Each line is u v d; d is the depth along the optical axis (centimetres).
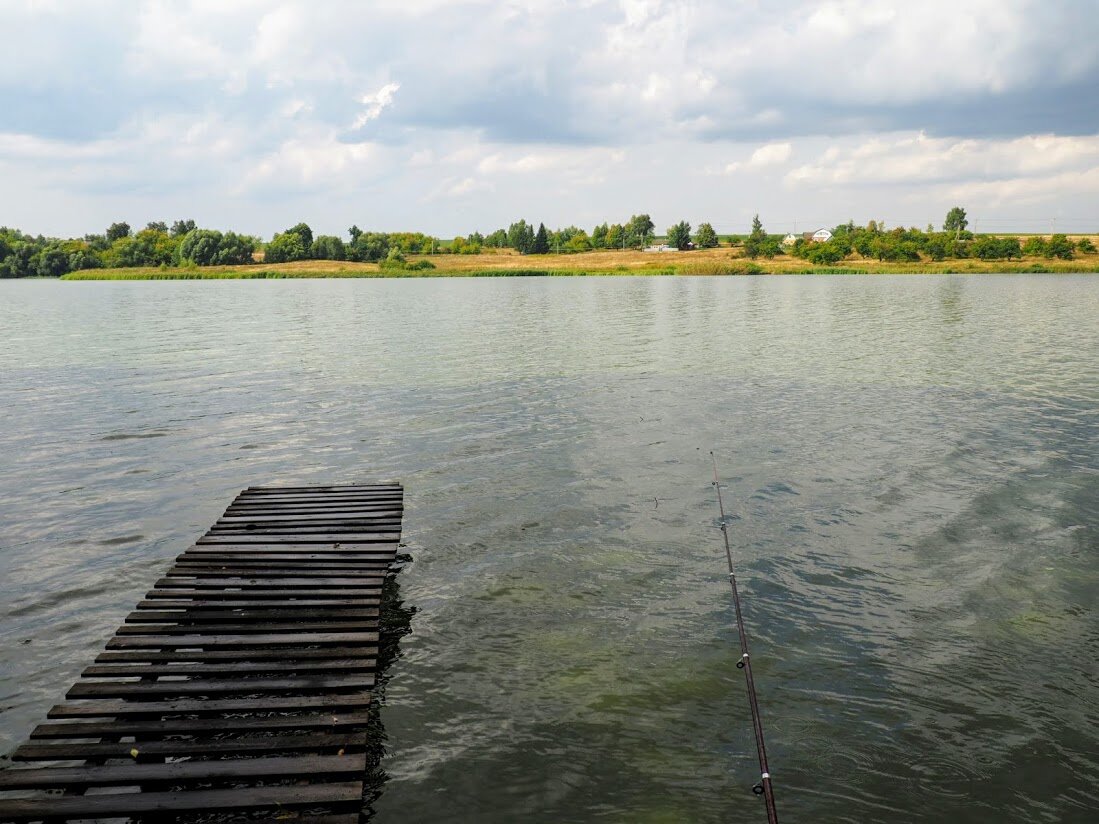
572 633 938
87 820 607
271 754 669
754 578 1077
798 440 1794
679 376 2684
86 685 741
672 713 779
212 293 9488
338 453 1739
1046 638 909
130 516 1362
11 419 2092
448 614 989
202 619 885
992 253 15075
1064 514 1291
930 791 668
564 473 1562
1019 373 2681
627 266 15750
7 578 1109
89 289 11069
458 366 2961
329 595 952
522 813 647
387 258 17088
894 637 916
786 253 17212
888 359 3059
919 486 1450
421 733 749
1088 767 695
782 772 692
